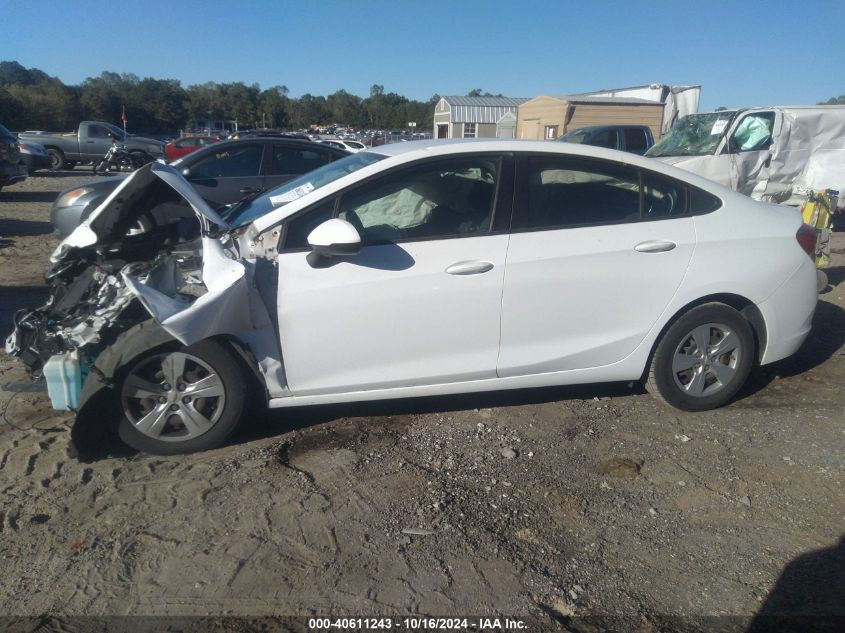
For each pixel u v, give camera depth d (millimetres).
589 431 4164
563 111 22875
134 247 4633
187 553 3021
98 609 2693
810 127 11109
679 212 4172
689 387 4301
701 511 3367
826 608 2723
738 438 4074
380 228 3818
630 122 22688
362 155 4336
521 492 3514
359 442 4016
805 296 4422
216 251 3725
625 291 4039
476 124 36125
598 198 4062
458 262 3818
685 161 10633
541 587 2840
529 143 4020
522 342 3998
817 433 4121
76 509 3324
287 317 3727
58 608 2693
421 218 3871
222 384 3730
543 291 3926
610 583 2871
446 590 2814
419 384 3973
